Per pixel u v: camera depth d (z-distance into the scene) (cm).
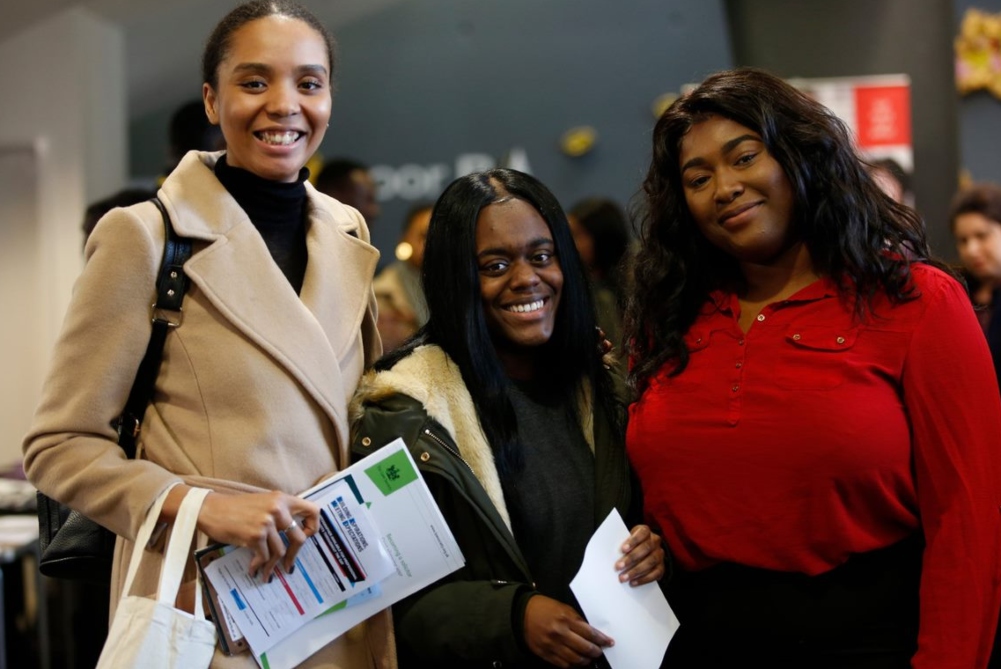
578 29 756
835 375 189
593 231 426
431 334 211
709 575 199
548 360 219
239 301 188
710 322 207
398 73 765
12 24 523
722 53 755
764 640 193
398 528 188
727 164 195
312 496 185
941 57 515
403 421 198
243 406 186
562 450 213
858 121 493
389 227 770
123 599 178
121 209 186
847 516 188
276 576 183
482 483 200
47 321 537
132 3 554
